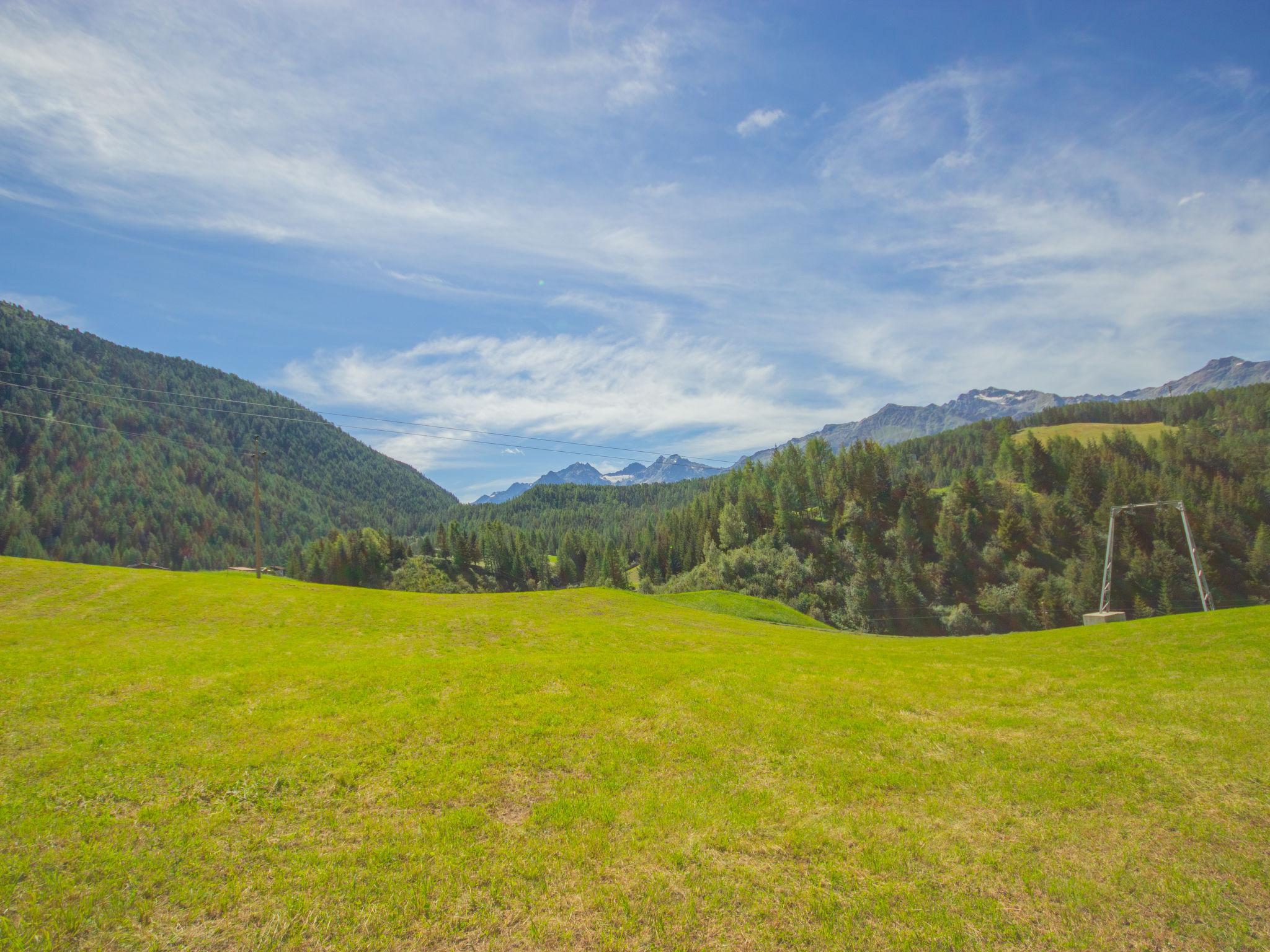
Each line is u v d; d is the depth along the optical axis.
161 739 12.61
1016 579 123.12
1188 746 13.05
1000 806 10.91
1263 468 152.88
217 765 11.56
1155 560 117.00
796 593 115.50
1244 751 12.62
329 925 7.72
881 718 15.53
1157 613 111.25
